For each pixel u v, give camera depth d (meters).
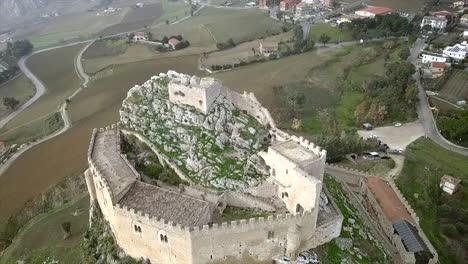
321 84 193.75
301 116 165.50
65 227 98.44
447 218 106.75
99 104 193.50
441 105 166.38
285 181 81.31
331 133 144.88
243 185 82.88
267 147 92.31
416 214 103.00
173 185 84.50
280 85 191.50
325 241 81.00
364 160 125.62
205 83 97.88
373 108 158.62
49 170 137.88
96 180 84.44
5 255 100.62
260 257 74.94
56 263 90.69
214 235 69.69
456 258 97.25
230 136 93.12
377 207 100.12
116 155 88.38
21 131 182.75
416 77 191.25
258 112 98.75
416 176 119.75
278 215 72.62
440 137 144.62
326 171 111.81
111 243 82.25
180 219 71.50
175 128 94.75
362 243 83.94
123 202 75.94
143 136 94.38
